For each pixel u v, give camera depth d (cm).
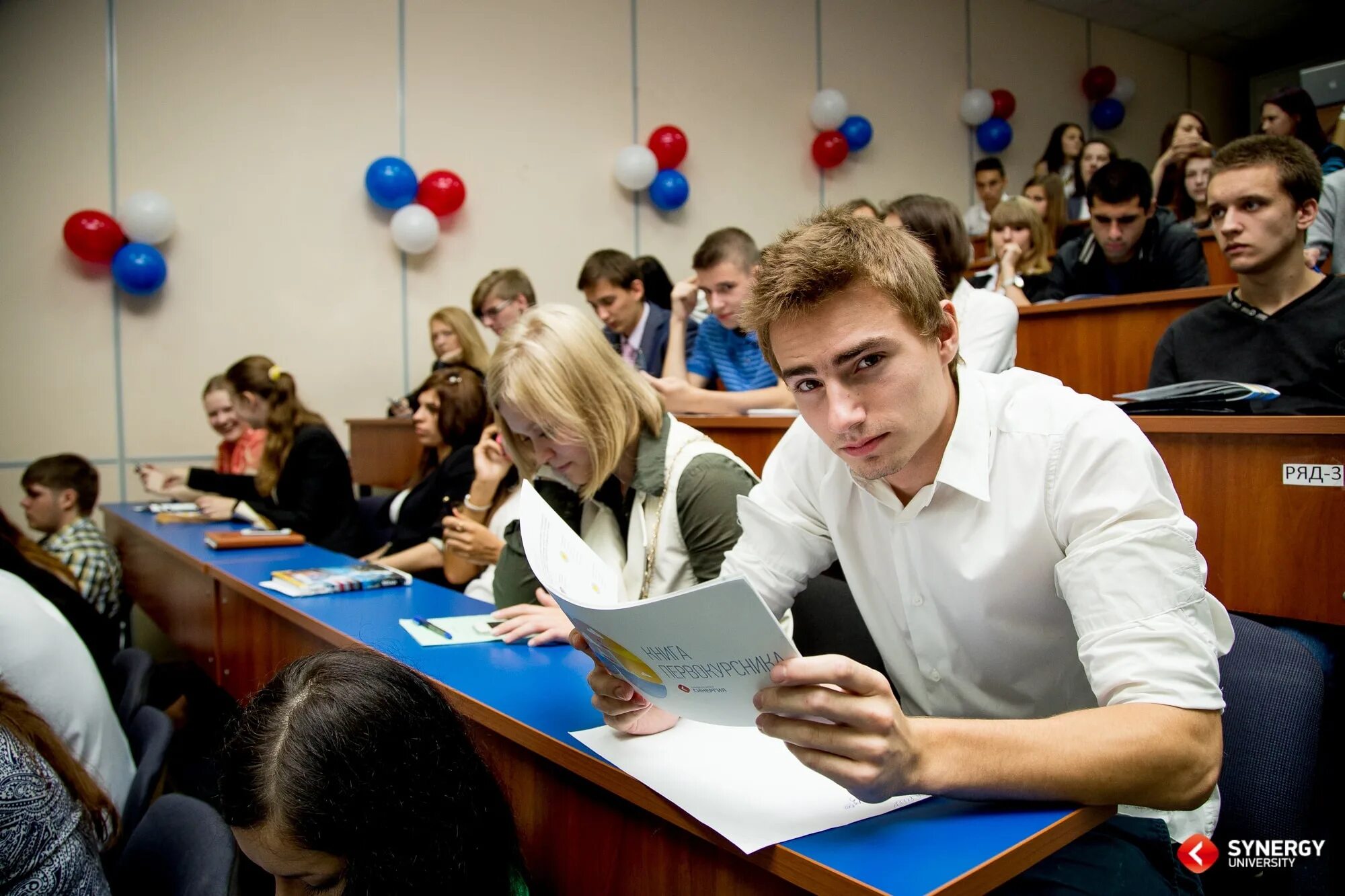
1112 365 249
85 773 103
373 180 421
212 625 222
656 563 137
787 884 72
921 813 73
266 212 410
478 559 198
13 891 78
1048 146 573
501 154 463
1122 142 710
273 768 70
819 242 78
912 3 603
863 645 125
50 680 126
